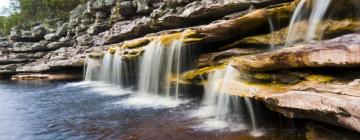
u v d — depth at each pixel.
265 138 8.45
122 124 11.24
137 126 10.80
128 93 18.62
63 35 36.00
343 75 7.49
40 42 37.09
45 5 47.62
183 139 9.02
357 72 7.24
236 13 14.91
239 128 9.45
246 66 9.50
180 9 18.59
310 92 7.20
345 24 10.20
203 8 16.50
